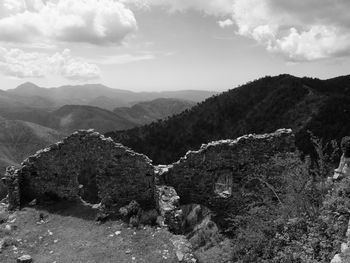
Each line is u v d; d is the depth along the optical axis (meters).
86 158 19.78
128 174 19.45
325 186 14.55
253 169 19.81
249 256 13.73
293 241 12.18
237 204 19.94
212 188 20.02
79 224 17.19
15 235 16.12
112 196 19.55
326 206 12.82
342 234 10.96
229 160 19.83
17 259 13.72
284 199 15.71
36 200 19.92
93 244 15.10
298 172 15.28
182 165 19.81
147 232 15.74
